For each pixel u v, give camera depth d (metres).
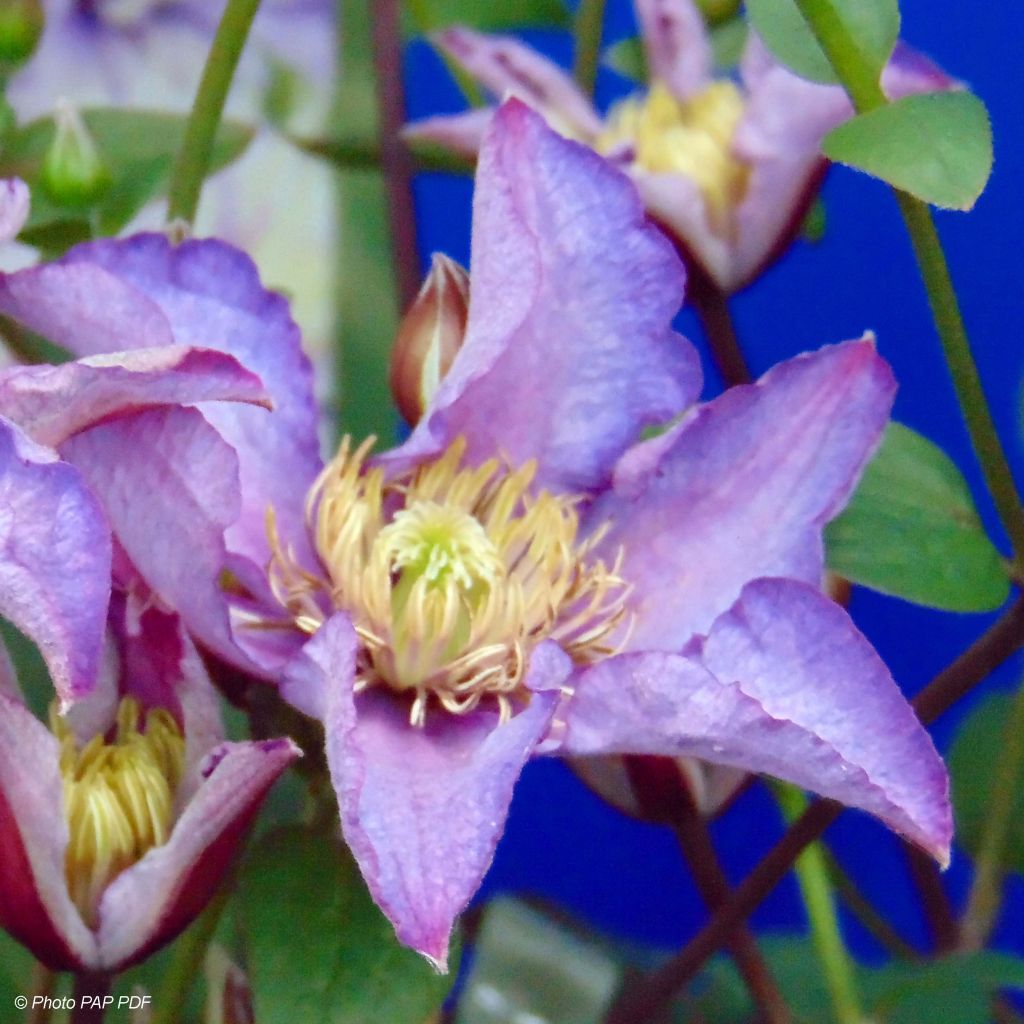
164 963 0.50
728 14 0.54
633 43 0.55
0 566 0.40
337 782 0.42
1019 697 0.53
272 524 0.46
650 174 0.50
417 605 0.46
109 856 0.43
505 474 0.47
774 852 0.47
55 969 0.43
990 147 0.45
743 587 0.44
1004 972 0.50
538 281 0.45
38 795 0.42
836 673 0.44
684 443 0.46
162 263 0.46
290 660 0.44
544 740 0.44
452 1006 0.53
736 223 0.51
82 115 0.52
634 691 0.43
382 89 0.53
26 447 0.41
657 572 0.46
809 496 0.46
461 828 0.43
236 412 0.46
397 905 0.42
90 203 0.50
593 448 0.47
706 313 0.51
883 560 0.48
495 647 0.46
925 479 0.48
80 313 0.44
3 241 0.44
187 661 0.43
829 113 0.50
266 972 0.44
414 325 0.46
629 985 0.53
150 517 0.43
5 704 0.42
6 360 0.51
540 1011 0.52
